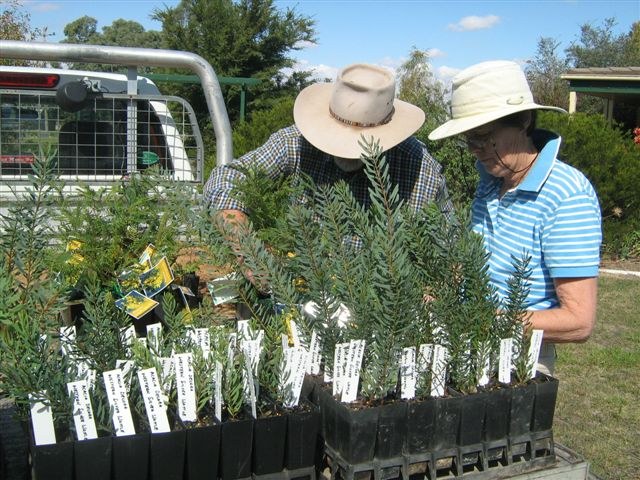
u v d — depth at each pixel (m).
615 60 30.81
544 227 2.09
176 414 1.43
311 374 1.66
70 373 1.35
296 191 2.06
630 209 9.36
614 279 8.08
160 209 2.27
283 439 1.44
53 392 1.31
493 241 2.24
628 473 3.73
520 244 2.16
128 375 1.46
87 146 4.20
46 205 1.65
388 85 2.50
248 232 1.72
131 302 2.07
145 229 2.26
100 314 1.51
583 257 2.02
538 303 2.18
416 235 1.66
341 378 1.52
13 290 1.50
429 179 2.83
